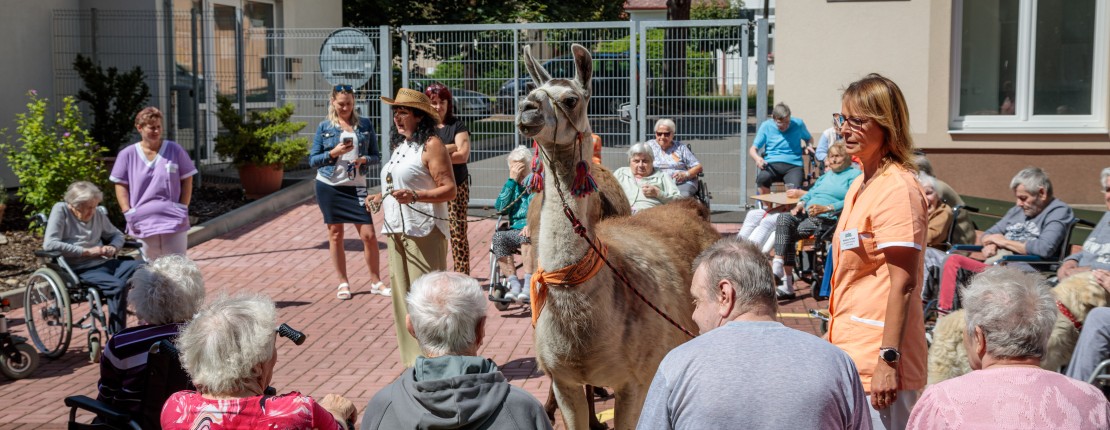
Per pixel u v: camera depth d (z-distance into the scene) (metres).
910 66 12.46
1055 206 7.54
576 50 4.28
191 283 4.30
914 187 3.64
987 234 7.93
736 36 13.29
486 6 25.88
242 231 13.10
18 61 14.95
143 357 4.17
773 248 9.56
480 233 12.70
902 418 3.73
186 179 8.73
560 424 5.89
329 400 4.02
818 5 12.59
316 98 16.94
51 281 7.61
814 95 12.76
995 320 2.92
